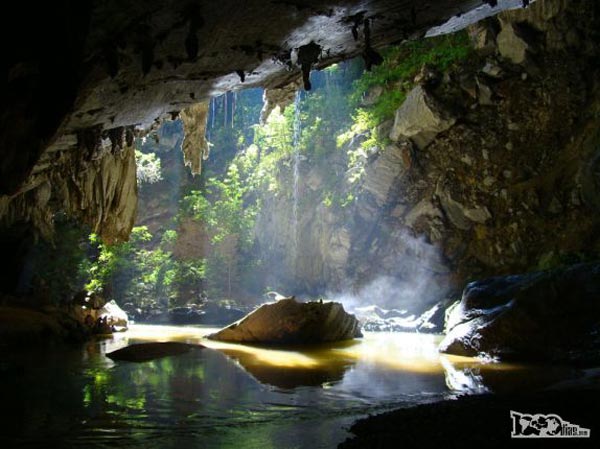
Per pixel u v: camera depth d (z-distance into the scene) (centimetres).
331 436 429
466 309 1046
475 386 656
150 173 2645
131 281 2095
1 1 386
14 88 462
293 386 652
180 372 734
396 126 1833
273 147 2423
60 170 948
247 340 1184
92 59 548
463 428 426
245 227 2333
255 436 429
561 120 1619
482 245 1683
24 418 472
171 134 2803
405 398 585
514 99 1697
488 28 1711
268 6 555
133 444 405
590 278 925
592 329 870
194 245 2550
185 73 701
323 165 2164
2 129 494
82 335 1177
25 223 1395
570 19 1578
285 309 1198
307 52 690
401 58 2048
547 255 1509
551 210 1557
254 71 770
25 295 1417
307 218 2180
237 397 581
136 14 494
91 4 448
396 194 1880
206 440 417
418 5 633
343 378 714
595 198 1438
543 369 792
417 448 382
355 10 612
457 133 1755
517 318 925
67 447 395
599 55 1564
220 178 2752
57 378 669
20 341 998
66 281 1598
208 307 2050
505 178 1672
